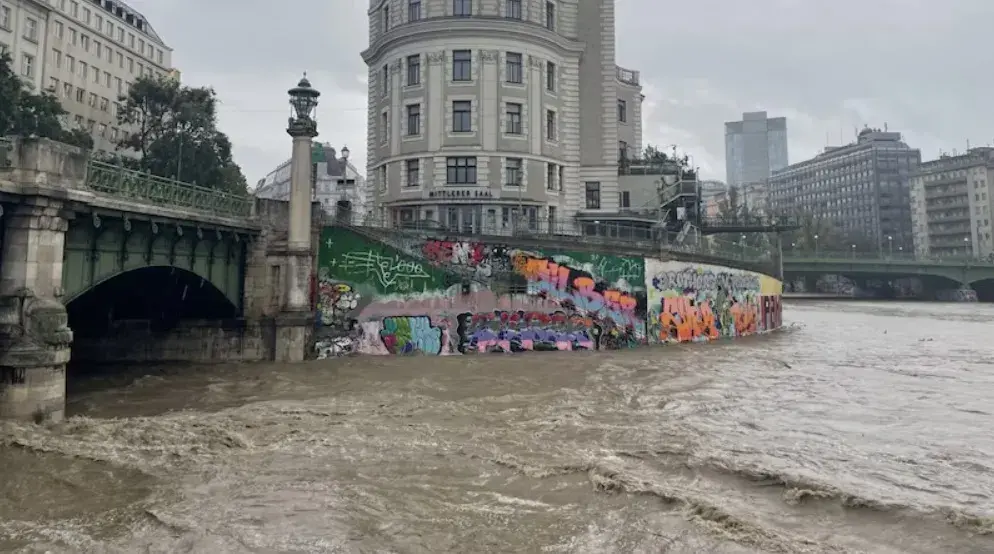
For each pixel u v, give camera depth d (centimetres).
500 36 4409
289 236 2972
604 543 1027
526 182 4444
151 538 1039
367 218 3388
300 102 2969
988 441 1634
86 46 7431
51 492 1236
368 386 2347
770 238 10588
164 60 8981
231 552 990
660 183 5256
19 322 1686
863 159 17125
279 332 2905
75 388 2322
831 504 1183
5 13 6181
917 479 1330
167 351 2945
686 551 998
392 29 4534
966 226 14288
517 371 2725
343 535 1048
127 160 5450
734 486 1296
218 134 5481
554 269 3475
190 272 2583
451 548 1009
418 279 3238
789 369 2900
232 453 1476
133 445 1528
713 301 4291
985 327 5566
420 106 4459
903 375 2752
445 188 4353
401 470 1365
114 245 2158
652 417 1881
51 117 4384
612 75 4969
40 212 1722
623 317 3628
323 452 1484
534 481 1303
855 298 12100
